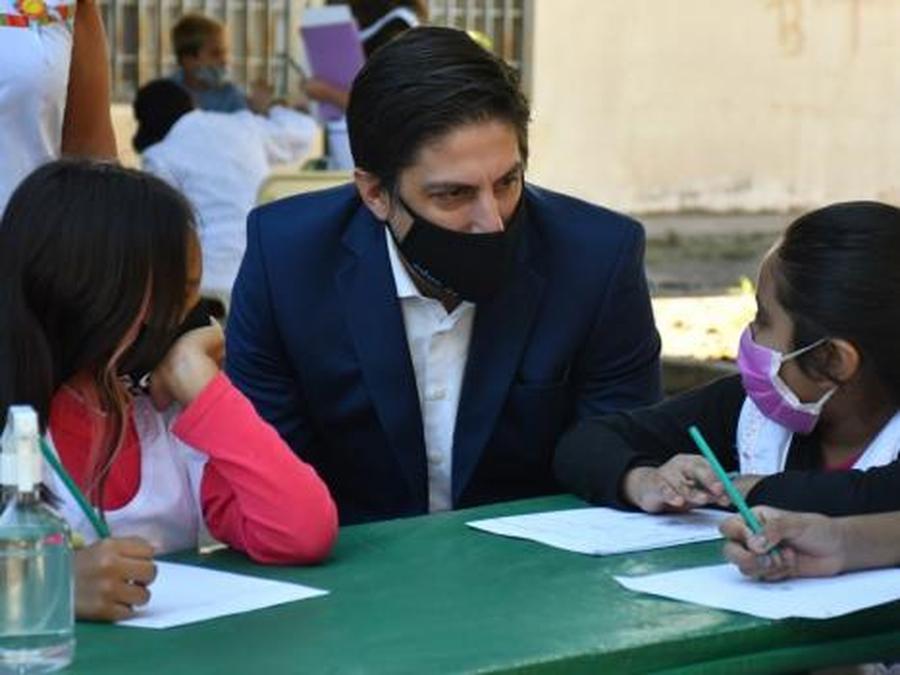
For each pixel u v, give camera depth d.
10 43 4.92
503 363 4.52
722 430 4.57
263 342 4.63
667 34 19.19
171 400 3.99
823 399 4.18
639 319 4.70
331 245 4.55
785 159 20.14
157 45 14.98
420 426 4.52
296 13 14.85
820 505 4.05
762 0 19.70
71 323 3.70
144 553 3.36
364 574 3.70
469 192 4.13
